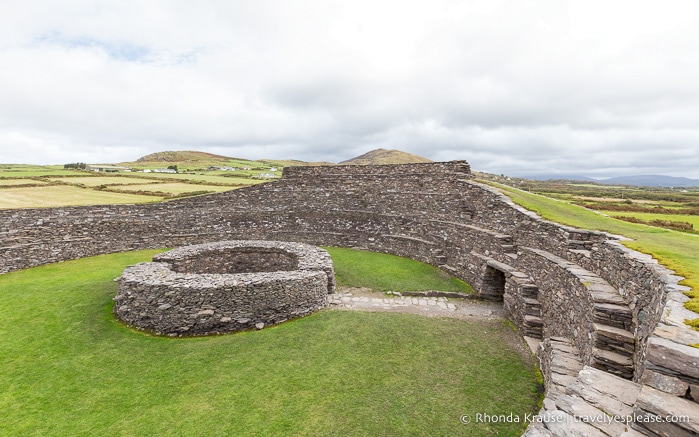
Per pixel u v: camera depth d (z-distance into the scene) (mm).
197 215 32688
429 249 25406
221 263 22844
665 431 4336
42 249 24516
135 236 30125
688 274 8164
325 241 32156
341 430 9031
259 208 35125
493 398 10203
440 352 12953
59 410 10031
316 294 17156
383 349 13164
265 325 15438
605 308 8945
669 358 4758
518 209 19172
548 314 13789
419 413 9586
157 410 9977
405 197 30062
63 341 13742
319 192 34625
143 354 13047
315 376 11438
